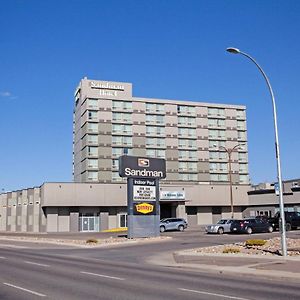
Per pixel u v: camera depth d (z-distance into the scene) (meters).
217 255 24.34
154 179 44.25
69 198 72.75
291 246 27.27
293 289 12.91
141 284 13.78
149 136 98.94
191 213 82.12
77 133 105.38
